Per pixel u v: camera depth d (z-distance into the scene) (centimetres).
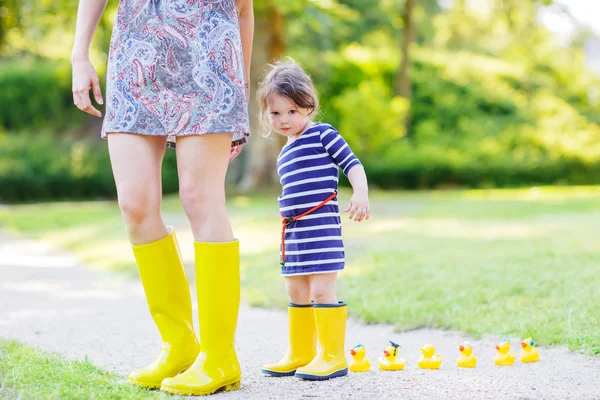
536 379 268
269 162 1517
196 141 249
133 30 250
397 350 294
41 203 1683
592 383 260
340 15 1369
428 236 750
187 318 269
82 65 257
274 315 434
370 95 1797
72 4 1248
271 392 251
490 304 408
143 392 241
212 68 248
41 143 1781
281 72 290
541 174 1914
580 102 2372
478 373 281
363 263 583
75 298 514
